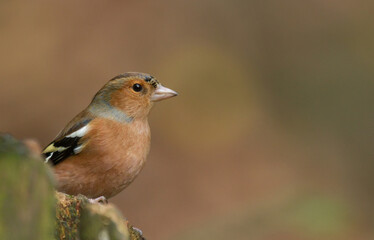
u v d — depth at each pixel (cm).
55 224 318
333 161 1524
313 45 1905
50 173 297
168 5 1848
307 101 1748
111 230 337
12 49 1639
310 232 1143
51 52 1648
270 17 1928
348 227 1170
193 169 1452
